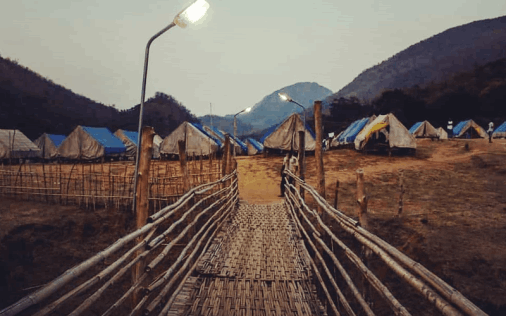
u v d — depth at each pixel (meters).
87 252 8.42
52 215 10.51
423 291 2.14
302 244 7.40
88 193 12.52
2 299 6.37
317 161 8.29
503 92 65.50
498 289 6.88
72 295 2.47
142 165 4.38
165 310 4.18
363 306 3.21
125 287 7.26
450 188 15.02
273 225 9.29
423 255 8.23
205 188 7.84
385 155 25.95
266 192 17.28
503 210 11.40
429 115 68.31
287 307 4.57
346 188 15.84
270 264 6.14
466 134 46.28
